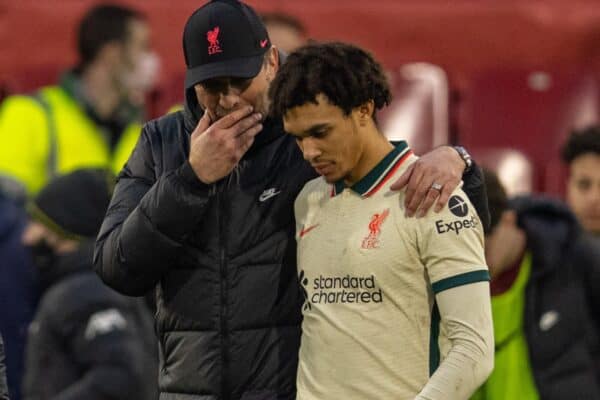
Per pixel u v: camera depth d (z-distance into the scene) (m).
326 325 14.00
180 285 14.70
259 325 14.60
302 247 14.33
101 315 20.00
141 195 14.93
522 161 27.80
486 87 28.09
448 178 13.78
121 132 25.31
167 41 27.45
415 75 27.88
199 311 14.64
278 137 14.81
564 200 27.95
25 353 21.88
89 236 20.81
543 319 18.34
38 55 27.59
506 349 18.36
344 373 13.91
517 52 27.97
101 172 21.14
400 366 13.80
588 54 28.02
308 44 13.86
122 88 25.09
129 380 19.92
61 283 20.33
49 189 20.97
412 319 13.79
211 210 14.62
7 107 24.91
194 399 14.72
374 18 27.73
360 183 14.01
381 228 13.82
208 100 14.24
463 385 13.41
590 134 22.94
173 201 14.13
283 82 13.60
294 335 14.65
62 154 24.78
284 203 14.66
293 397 14.59
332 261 14.02
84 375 19.98
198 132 14.34
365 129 13.89
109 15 25.05
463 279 13.54
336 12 27.70
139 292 14.72
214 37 14.09
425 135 27.89
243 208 14.61
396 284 13.77
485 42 27.97
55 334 20.08
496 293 18.39
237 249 14.59
